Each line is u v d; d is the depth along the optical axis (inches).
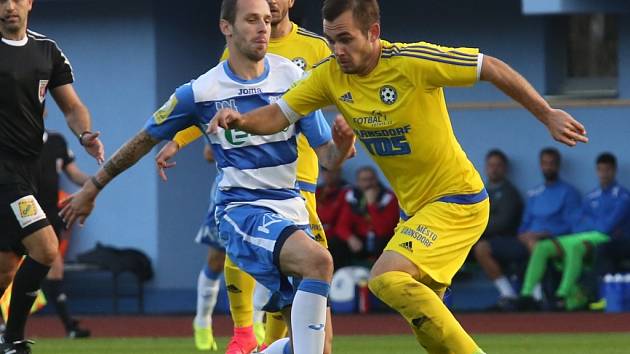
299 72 669.3
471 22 1467.8
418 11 1478.8
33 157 786.8
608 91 1472.7
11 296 789.2
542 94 1457.9
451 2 1472.7
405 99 610.9
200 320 989.2
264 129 622.2
